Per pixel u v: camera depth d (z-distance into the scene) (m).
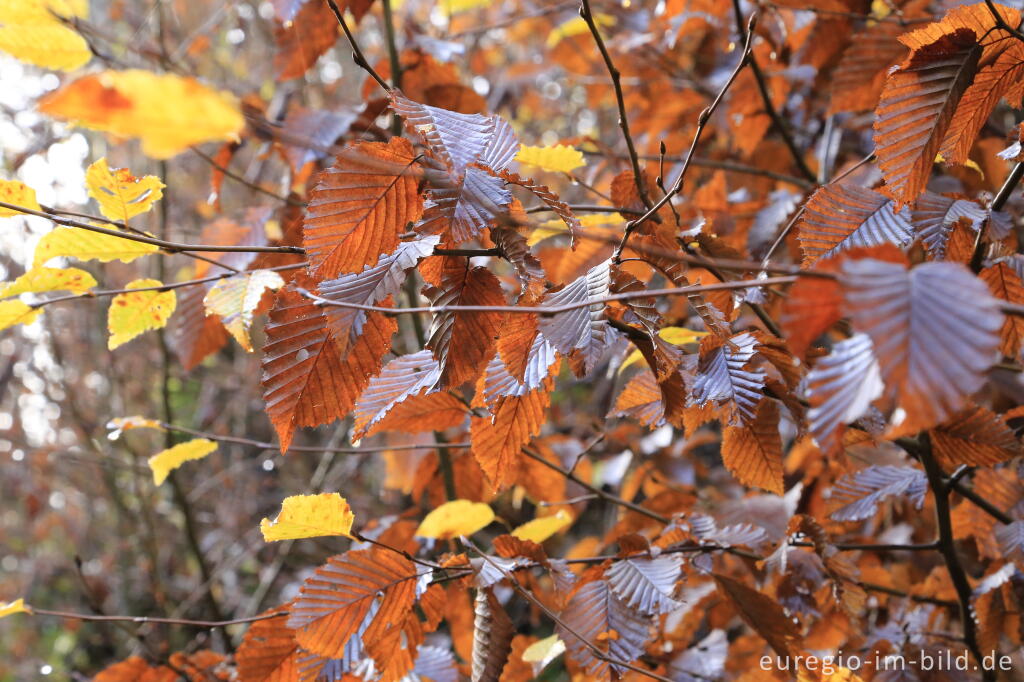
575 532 1.75
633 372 1.05
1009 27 0.70
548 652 0.85
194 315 0.96
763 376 0.74
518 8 1.84
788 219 1.03
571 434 1.63
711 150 1.45
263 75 1.94
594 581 0.81
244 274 0.82
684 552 0.85
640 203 0.87
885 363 0.57
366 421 0.76
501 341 0.72
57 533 2.92
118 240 0.78
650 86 1.34
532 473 1.00
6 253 1.73
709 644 0.96
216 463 2.21
